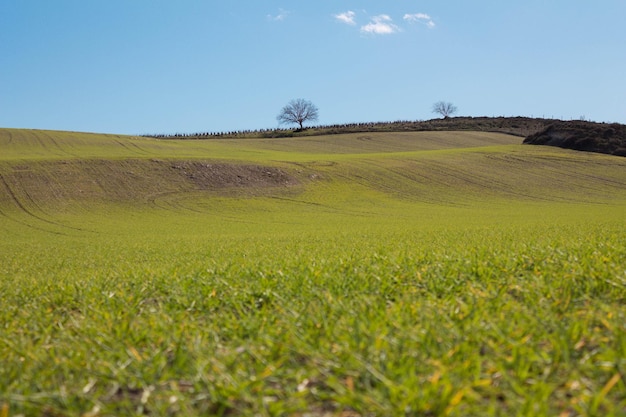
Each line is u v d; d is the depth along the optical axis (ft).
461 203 212.02
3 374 16.21
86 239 135.33
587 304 20.02
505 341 15.38
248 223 169.27
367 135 470.39
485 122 534.37
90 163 247.29
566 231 65.77
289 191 230.07
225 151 346.95
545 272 25.76
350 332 16.51
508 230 79.66
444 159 292.81
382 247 51.29
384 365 13.98
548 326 16.98
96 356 17.38
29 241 133.90
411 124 551.18
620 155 305.73
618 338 14.76
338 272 28.91
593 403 11.10
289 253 52.90
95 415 12.79
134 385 14.55
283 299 23.22
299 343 16.03
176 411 12.79
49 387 14.73
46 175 229.45
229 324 19.79
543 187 240.12
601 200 215.10
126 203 207.31
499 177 256.32
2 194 209.26
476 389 12.59
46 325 24.03
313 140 446.60
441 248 42.98
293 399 12.69
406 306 19.89
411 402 11.67
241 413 12.35
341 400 12.09
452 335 16.17
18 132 377.09
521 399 11.85
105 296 28.32
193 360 15.55
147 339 18.95
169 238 124.26
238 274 31.99
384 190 233.96
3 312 28.07
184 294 26.84
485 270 27.48
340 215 185.88
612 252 31.30
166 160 255.91
